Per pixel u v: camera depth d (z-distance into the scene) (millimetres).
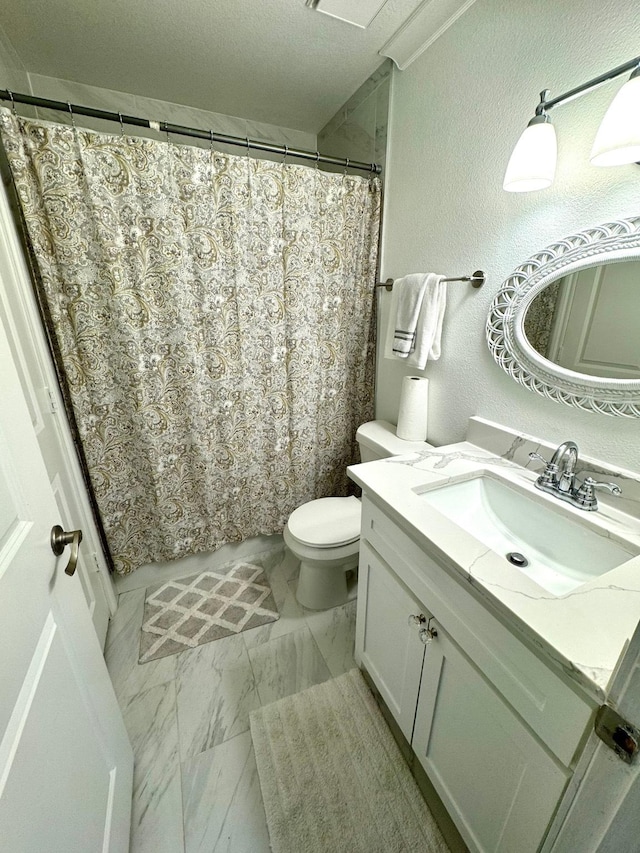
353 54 1380
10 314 1017
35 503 628
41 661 576
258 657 1403
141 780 1034
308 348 1714
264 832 935
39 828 505
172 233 1334
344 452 2025
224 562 1922
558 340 979
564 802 429
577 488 934
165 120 1724
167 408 1517
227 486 1749
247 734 1149
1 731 457
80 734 691
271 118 1869
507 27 991
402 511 871
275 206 1461
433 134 1294
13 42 1286
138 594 1715
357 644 1283
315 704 1226
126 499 1576
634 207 792
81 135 1147
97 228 1228
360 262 1720
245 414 1682
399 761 1072
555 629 549
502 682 662
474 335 1240
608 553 820
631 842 347
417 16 1154
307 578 1584
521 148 847
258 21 1207
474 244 1191
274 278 1552
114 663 1381
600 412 900
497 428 1182
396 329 1465
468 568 678
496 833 733
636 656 319
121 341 1363
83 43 1310
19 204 1146
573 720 531
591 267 882
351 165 1547
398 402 1733
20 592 540
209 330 1486
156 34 1270
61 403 1337
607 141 682
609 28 781
